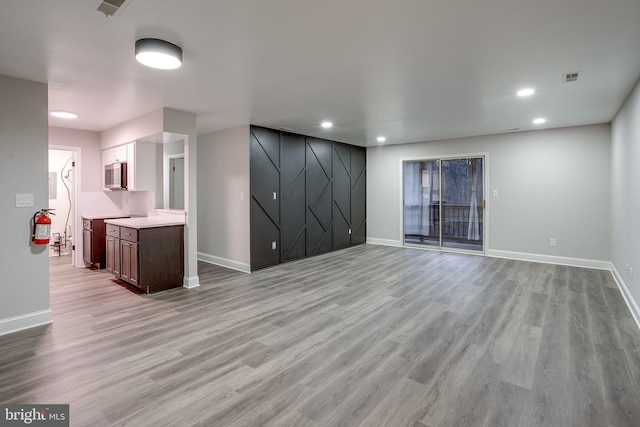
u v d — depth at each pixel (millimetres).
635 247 3344
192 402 1970
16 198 3025
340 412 1880
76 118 4629
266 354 2555
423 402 1966
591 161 5254
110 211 5754
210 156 5820
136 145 4758
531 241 5805
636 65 2820
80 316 3334
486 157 6191
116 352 2584
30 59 2648
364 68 2900
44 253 3164
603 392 2055
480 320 3199
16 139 3027
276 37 2328
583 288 4188
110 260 4672
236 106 4090
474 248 6582
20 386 2129
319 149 6559
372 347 2664
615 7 1948
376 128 5570
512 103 3998
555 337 2814
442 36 2320
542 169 5660
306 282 4586
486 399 1992
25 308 3055
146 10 1958
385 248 7277
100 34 2254
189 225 4383
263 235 5426
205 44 2428
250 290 4223
